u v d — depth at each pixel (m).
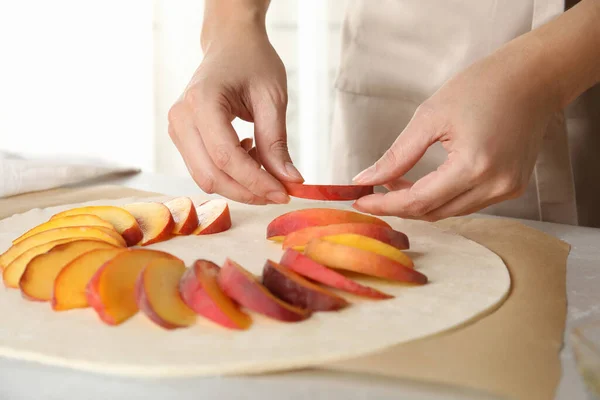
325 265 0.50
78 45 1.53
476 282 0.51
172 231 0.60
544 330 0.45
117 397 0.39
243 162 0.61
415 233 0.63
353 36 0.85
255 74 0.66
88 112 1.55
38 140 1.60
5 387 0.39
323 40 1.34
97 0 1.49
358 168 0.87
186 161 0.66
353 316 0.46
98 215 0.58
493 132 0.55
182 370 0.40
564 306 0.49
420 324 0.45
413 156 0.56
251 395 0.38
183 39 1.45
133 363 0.40
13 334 0.43
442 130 0.56
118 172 0.86
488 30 0.77
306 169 1.39
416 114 0.57
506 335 0.44
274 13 1.34
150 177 0.87
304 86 1.36
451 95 0.56
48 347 0.42
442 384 0.39
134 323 0.45
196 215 0.62
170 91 1.48
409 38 0.81
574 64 0.59
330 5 1.32
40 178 0.78
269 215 0.68
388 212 0.58
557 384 0.40
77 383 0.40
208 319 0.44
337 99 0.89
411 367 0.40
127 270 0.46
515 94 0.56
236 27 0.70
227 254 0.56
